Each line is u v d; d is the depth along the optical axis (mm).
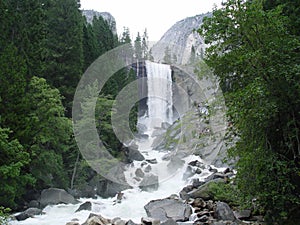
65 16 29031
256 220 12164
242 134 9953
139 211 15070
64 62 27422
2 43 18188
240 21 9750
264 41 9555
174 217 13172
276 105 8938
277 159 9477
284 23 10102
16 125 15570
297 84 8727
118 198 16281
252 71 9562
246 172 9625
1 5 19703
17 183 16203
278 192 9477
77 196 18625
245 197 10094
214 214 12922
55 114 20328
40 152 18500
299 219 10000
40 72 22141
